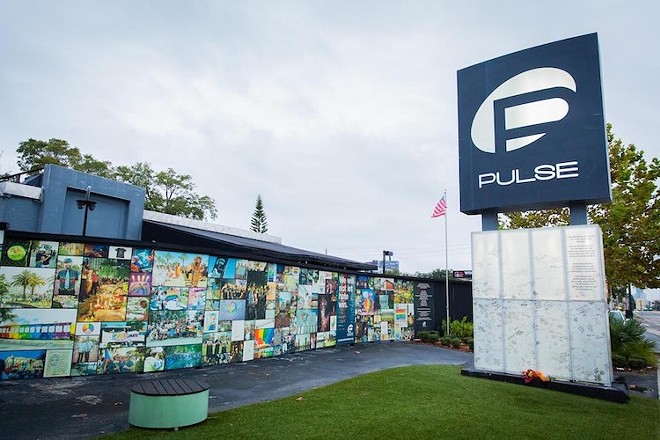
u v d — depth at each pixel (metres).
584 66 10.80
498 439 6.13
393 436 6.02
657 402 9.48
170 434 5.94
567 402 8.78
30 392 8.23
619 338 15.02
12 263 9.30
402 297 20.72
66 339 9.73
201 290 11.82
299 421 6.63
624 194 19.28
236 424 6.45
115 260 10.45
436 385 9.66
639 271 19.53
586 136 10.55
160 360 10.89
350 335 17.75
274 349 13.95
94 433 6.05
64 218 17.94
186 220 22.75
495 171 11.64
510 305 11.11
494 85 11.98
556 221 21.20
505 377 10.69
